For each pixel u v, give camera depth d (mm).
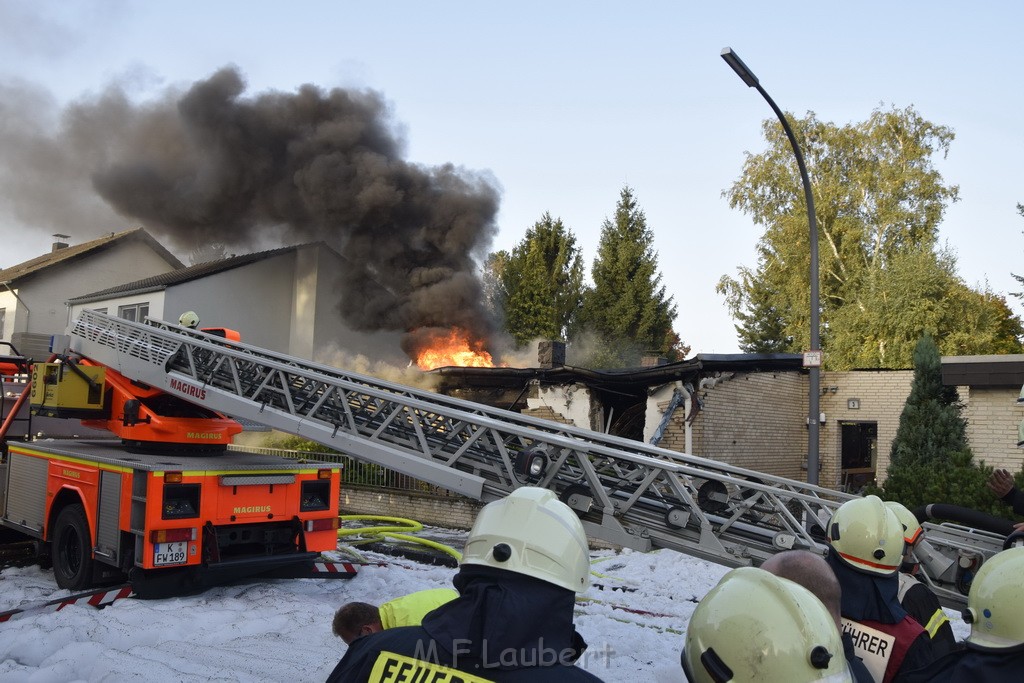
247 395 7387
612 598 7965
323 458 14992
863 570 2664
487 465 6059
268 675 5066
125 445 8391
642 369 13234
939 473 10164
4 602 7285
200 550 7074
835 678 1499
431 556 10148
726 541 5152
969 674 2008
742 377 13438
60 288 27312
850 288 28266
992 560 2107
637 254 36688
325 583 7945
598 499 5387
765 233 30156
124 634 5809
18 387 9500
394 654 1817
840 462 15430
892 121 29000
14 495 8758
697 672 1597
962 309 25453
